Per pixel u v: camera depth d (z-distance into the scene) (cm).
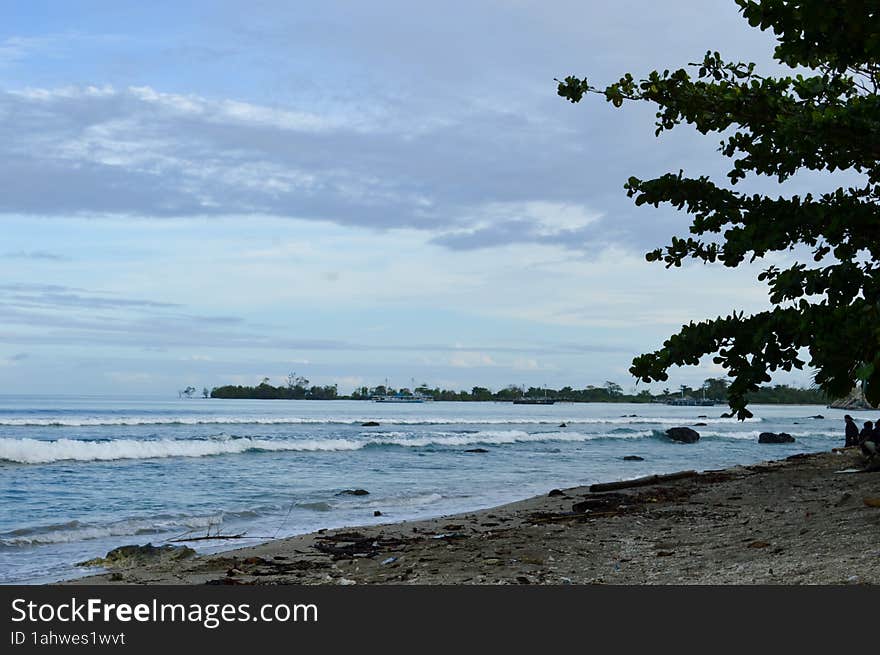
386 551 1166
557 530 1306
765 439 5169
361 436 5078
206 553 1256
